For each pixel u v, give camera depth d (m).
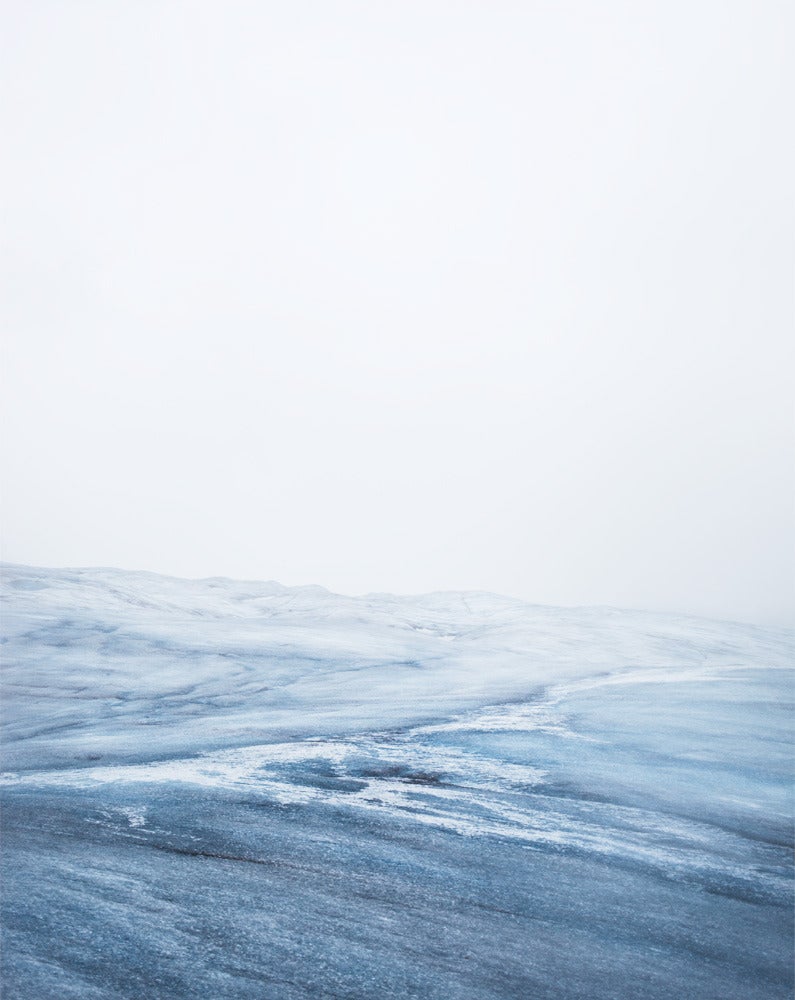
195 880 4.85
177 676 19.92
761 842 6.21
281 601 61.16
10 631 26.17
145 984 3.49
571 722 12.16
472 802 7.09
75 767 8.66
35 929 4.01
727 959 4.13
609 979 3.83
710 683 17.88
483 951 4.05
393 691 17.41
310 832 5.98
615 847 5.93
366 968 3.78
